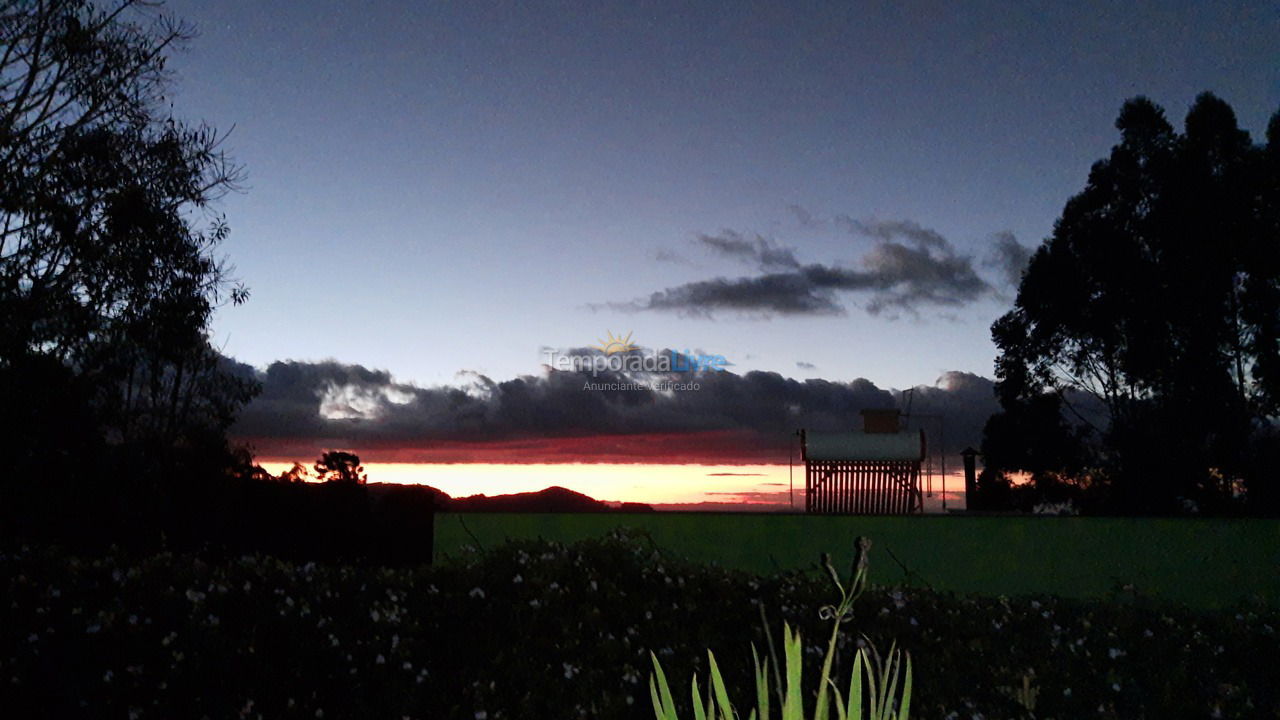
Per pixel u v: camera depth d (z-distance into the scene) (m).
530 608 4.85
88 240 7.95
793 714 2.03
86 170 7.95
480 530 5.97
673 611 4.99
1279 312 13.77
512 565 5.46
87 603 4.39
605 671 4.22
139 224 8.32
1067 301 15.25
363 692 3.84
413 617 4.68
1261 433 13.83
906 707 2.12
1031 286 15.80
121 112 8.27
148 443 5.86
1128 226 15.10
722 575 5.64
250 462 5.88
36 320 7.22
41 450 5.80
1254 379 13.95
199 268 9.30
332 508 5.65
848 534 5.88
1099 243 15.02
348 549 5.63
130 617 4.16
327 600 4.76
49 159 7.64
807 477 8.36
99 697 3.64
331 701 3.77
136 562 5.05
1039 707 4.02
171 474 5.55
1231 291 14.22
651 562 5.79
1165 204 14.55
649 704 3.89
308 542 5.57
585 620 4.77
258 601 4.62
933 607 5.24
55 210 7.58
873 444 8.29
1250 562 5.69
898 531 5.86
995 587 5.76
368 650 4.21
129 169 8.38
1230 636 5.05
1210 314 14.02
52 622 4.16
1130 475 14.37
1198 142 14.57
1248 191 13.97
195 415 9.69
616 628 4.75
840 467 8.35
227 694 3.74
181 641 4.08
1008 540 5.81
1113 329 14.91
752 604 5.09
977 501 15.54
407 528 5.78
